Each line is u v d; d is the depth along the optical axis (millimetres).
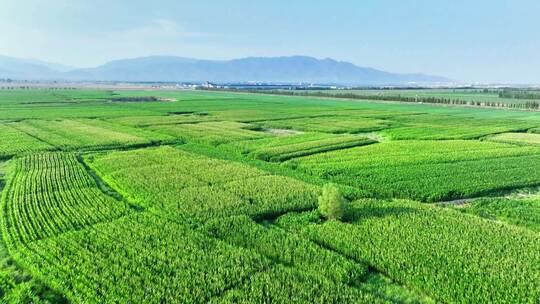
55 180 39438
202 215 29797
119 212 30375
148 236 25734
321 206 29406
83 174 41969
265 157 52531
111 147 59531
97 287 19875
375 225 27469
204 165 45906
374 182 39281
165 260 22750
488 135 71500
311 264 22297
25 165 46312
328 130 78500
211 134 71688
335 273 21219
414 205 32062
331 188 29266
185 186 37281
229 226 27547
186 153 53531
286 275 20984
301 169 46125
